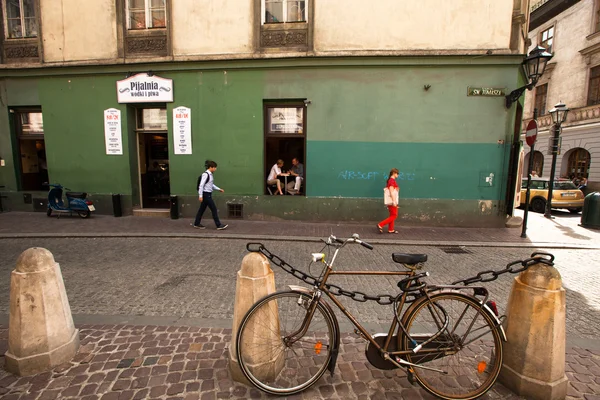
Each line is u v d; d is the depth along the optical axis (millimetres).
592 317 3627
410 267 2311
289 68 8617
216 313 3525
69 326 2639
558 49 19422
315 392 2281
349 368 2553
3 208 9961
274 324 2357
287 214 8977
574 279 4926
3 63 9500
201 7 8688
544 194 12539
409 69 8375
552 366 2176
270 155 9211
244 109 8852
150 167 10148
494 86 8227
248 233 7496
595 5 17125
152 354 2688
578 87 18109
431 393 2223
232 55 8688
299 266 5328
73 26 9125
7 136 9750
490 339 2896
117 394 2217
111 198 9477
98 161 9461
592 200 8969
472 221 8633
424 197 8656
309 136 8750
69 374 2420
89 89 9234
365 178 8734
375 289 4332
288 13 8617
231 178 9062
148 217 9289
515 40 8141
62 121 9430
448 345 2318
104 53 9117
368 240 7059
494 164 8461
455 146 8484
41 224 8203
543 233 8133
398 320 2275
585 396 2262
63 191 9672
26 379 2354
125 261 5402
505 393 2301
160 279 4562
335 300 2363
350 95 8570
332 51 8484
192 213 9211
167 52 8922
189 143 9047
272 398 2201
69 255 5734
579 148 18078
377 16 8344
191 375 2426
